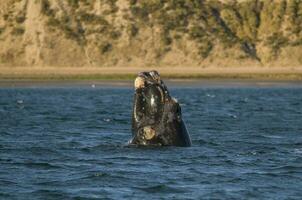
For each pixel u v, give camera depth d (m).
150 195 76.00
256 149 105.88
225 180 83.06
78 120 156.25
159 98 102.00
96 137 120.44
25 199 74.00
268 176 85.31
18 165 91.44
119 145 107.38
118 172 86.62
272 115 175.38
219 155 98.88
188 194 76.44
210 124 146.75
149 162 92.56
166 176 84.75
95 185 80.31
